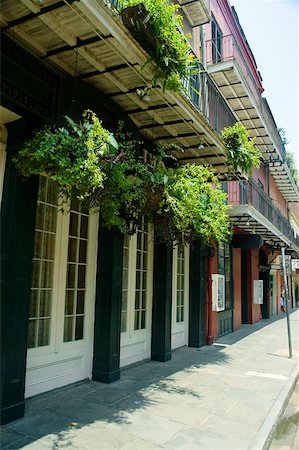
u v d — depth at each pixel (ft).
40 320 16.06
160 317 24.38
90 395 16.46
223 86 34.76
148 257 24.80
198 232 19.75
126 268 22.48
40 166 12.03
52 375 16.52
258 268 54.29
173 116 19.48
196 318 29.89
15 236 13.24
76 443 11.85
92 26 12.44
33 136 13.99
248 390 18.62
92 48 13.78
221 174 28.04
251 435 13.16
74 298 17.97
